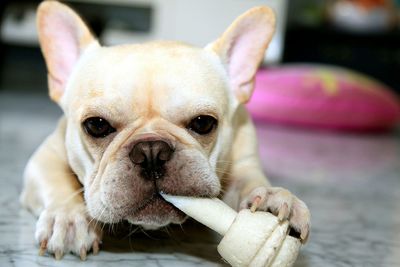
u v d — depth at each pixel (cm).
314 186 99
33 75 254
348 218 80
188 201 57
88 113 61
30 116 171
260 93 190
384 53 253
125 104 60
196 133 63
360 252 66
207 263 59
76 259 58
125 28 242
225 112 67
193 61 65
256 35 72
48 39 71
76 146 65
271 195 58
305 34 254
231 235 54
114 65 63
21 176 91
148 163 57
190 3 239
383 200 92
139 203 57
